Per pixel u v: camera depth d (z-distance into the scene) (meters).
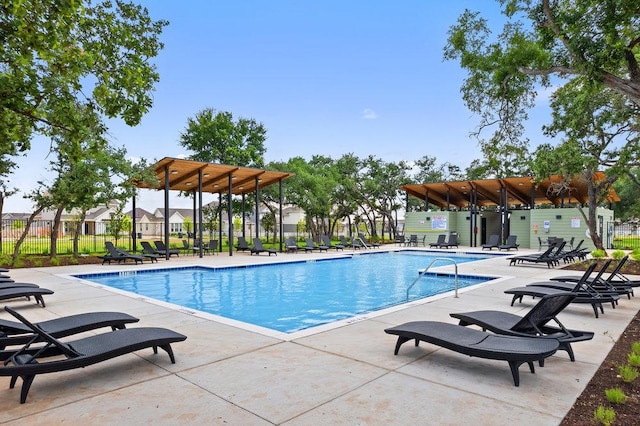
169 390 3.30
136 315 6.19
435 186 27.98
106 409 2.96
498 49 8.16
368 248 24.95
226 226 45.03
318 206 32.00
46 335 3.38
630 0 5.66
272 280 12.40
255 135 36.69
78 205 16.16
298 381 3.50
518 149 9.54
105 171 16.77
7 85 4.18
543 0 7.05
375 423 2.73
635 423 2.69
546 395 3.21
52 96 4.56
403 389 3.33
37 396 3.19
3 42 4.04
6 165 14.14
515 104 9.23
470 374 3.68
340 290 10.66
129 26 5.73
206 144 34.69
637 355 4.01
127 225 23.58
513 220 26.36
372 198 37.34
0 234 16.34
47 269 13.03
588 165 17.02
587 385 3.42
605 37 6.31
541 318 4.30
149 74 5.70
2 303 7.20
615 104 13.62
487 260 16.62
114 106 5.04
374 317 6.01
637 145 15.61
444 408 2.97
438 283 11.69
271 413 2.89
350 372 3.72
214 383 3.45
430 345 4.61
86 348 3.51
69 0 3.87
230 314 7.84
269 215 39.66
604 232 24.64
